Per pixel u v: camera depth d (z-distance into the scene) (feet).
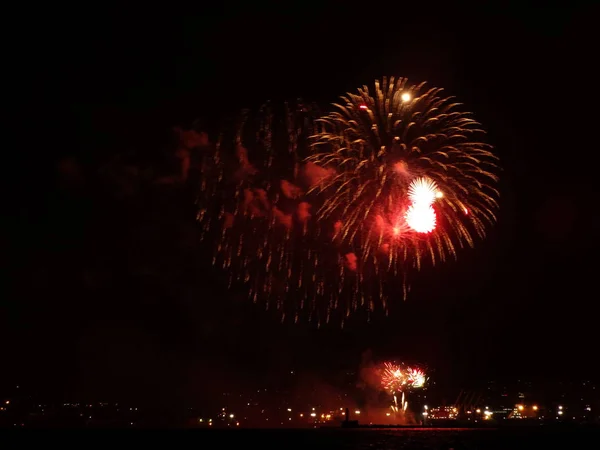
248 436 340.59
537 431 391.86
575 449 265.95
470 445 280.92
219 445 275.59
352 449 254.68
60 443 280.31
